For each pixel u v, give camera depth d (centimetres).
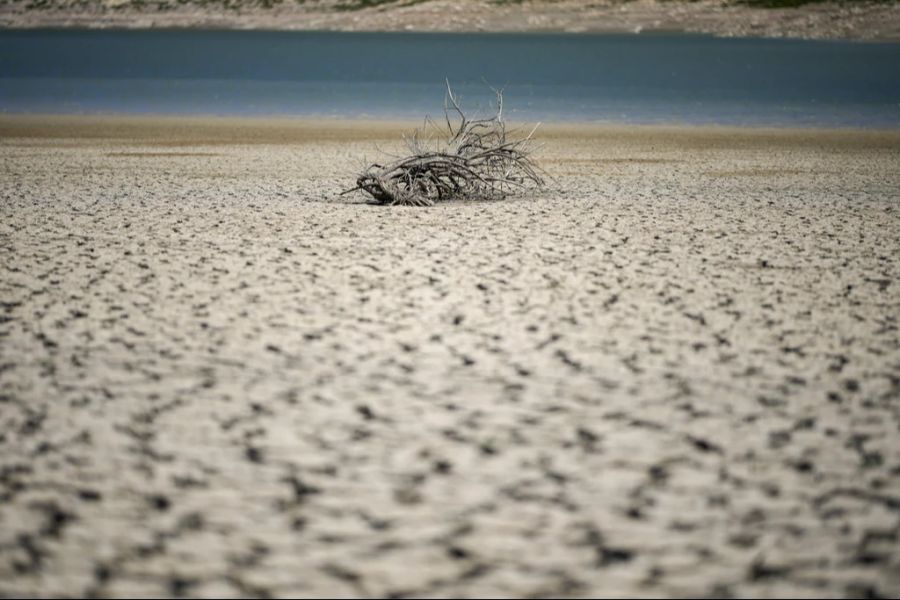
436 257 2469
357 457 1345
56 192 3581
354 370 1670
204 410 1498
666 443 1380
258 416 1478
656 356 1728
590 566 1084
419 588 1046
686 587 1044
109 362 1708
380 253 2520
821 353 1748
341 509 1209
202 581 1057
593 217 3048
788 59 12269
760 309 2016
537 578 1062
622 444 1377
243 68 11556
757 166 4419
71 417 1470
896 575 1062
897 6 16562
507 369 1670
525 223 2942
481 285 2197
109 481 1274
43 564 1087
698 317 1956
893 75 10450
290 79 10338
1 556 1102
